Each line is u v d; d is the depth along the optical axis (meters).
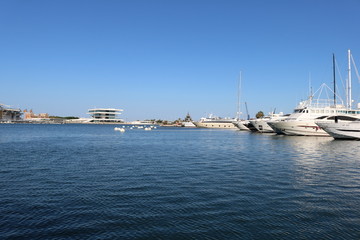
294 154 35.84
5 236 10.43
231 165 26.62
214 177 20.75
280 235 10.75
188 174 21.89
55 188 17.28
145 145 50.97
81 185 18.08
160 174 21.86
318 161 29.41
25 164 26.50
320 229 11.31
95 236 10.52
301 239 10.45
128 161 29.03
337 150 40.38
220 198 15.28
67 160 29.47
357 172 22.98
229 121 162.62
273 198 15.34
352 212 13.21
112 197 15.38
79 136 82.50
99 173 22.16
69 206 13.84
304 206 14.02
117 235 10.64
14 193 16.09
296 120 68.69
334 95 75.62
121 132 117.75
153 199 15.04
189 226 11.50
